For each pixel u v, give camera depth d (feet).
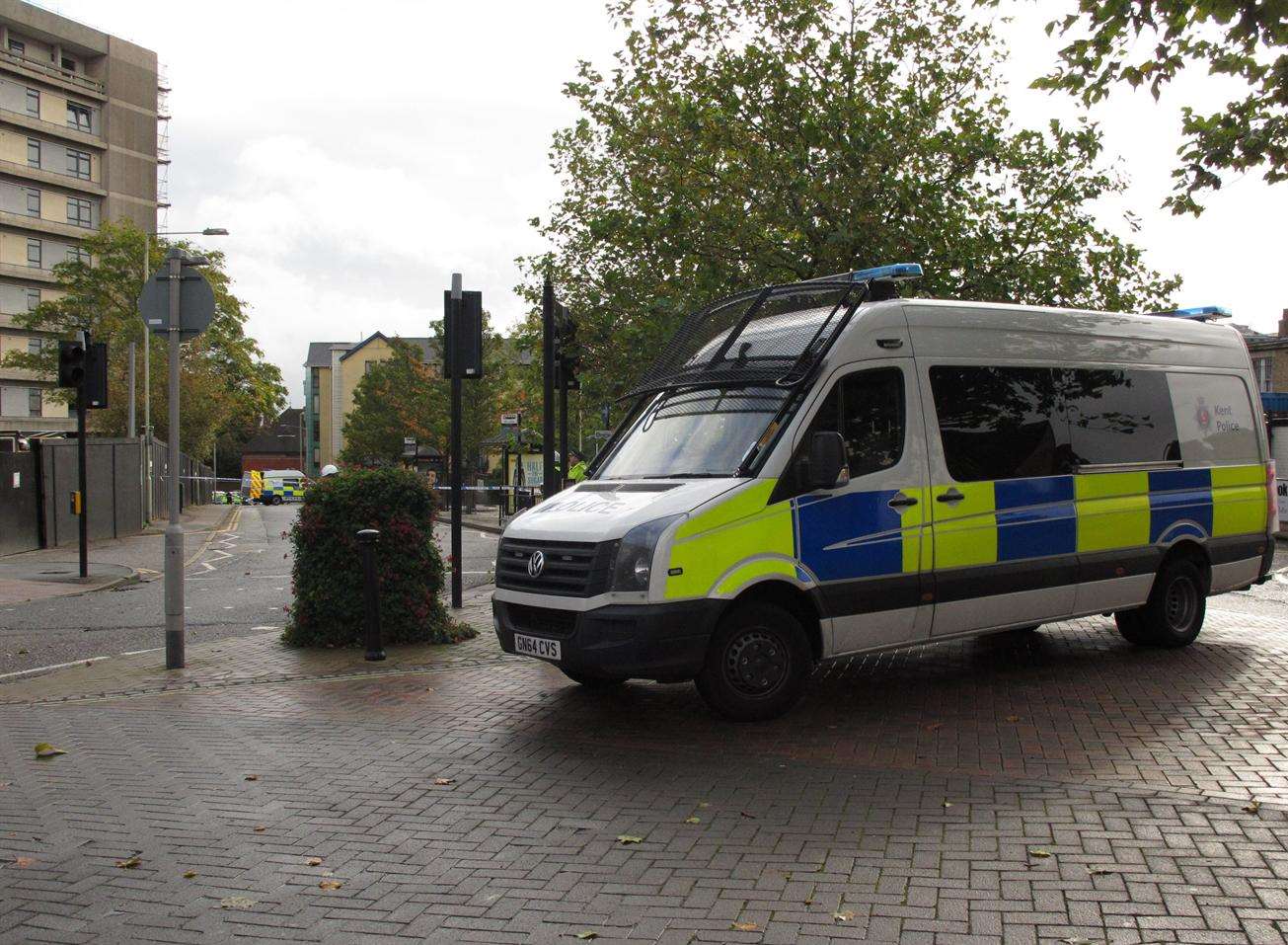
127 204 255.29
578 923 12.73
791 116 42.68
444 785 18.38
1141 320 29.19
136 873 14.56
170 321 29.94
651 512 20.97
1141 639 29.22
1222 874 13.64
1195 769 18.17
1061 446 26.27
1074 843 14.82
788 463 22.03
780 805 16.88
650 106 46.24
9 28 235.20
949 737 20.67
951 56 44.45
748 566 21.25
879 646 23.13
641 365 47.24
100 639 37.11
